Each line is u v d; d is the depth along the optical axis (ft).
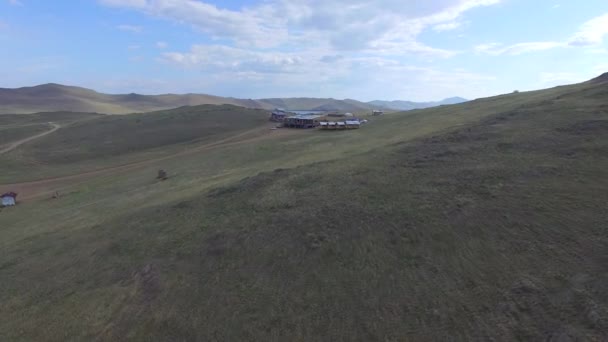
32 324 56.80
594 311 36.76
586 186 57.41
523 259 47.03
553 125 88.74
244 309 51.03
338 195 75.36
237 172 134.41
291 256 59.36
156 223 82.99
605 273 40.83
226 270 59.57
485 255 49.78
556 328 36.94
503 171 69.56
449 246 53.21
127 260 69.62
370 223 62.64
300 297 51.13
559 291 40.75
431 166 81.71
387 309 46.11
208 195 93.40
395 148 106.01
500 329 39.19
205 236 70.74
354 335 43.96
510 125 99.66
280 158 155.94
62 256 79.00
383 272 52.03
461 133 103.91
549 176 63.36
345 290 50.57
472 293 44.73
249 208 78.54
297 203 75.56
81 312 57.16
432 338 40.88
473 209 59.11
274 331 46.75
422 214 61.36
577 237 47.52
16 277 73.56
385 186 75.36
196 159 198.08
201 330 49.01
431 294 46.37
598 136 74.38
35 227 113.80
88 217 110.63
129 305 56.39
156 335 49.70
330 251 58.34
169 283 59.11
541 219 52.70
